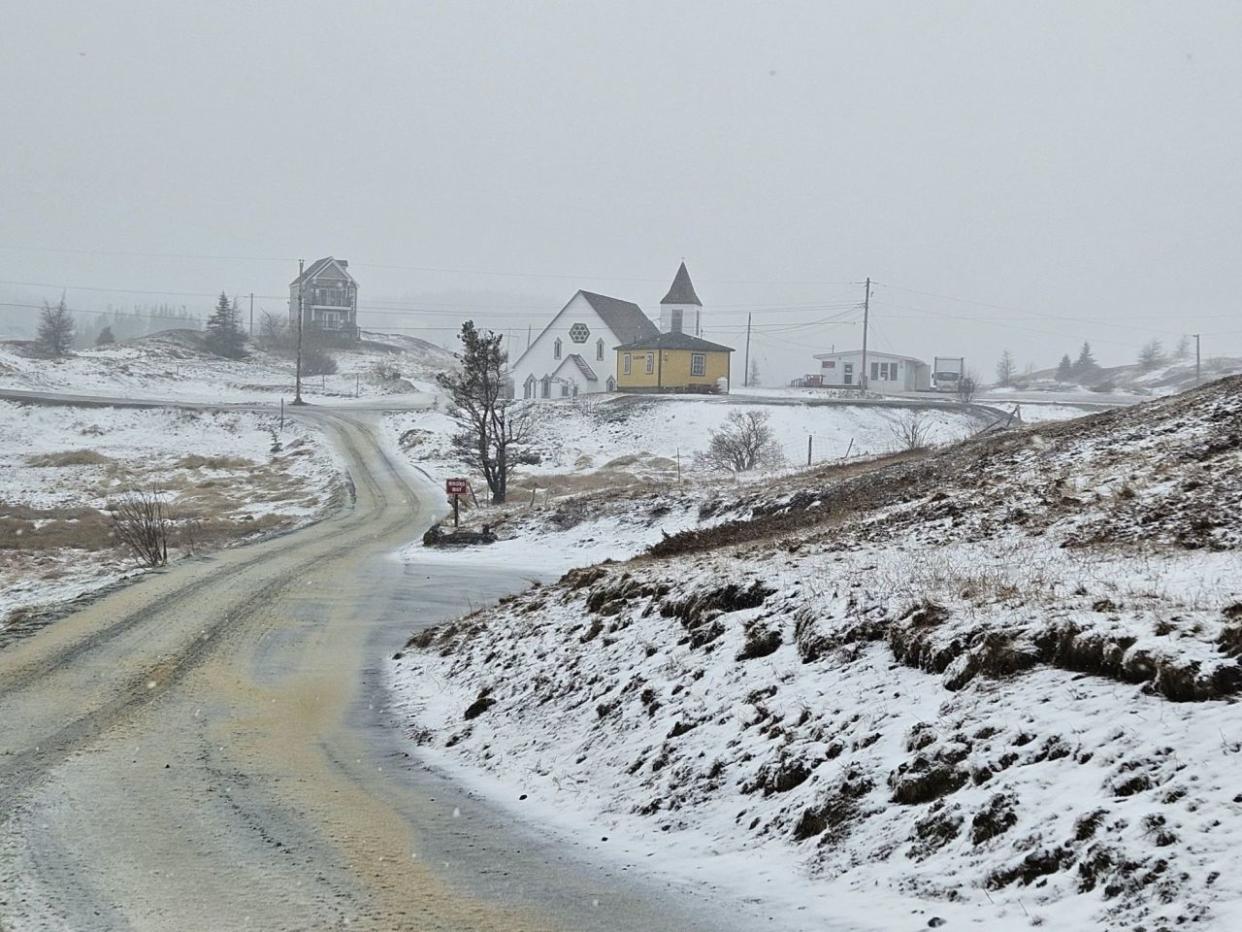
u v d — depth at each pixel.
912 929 6.92
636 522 39.22
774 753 10.15
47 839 10.02
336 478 65.62
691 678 12.71
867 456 48.03
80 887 8.63
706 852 9.16
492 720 14.69
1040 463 25.86
